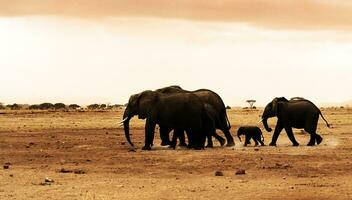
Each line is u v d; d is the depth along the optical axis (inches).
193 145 1311.5
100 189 729.0
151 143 1300.4
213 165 978.7
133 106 1337.4
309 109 1403.8
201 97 1349.7
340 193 698.8
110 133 1911.9
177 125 1294.3
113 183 779.4
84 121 2706.7
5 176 848.9
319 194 691.4
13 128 2139.5
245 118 3125.0
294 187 743.1
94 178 831.1
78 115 3284.9
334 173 879.1
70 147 1366.9
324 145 1406.3
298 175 858.8
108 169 935.0
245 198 665.6
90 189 728.3
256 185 759.7
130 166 976.3
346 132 1950.1
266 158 1077.1
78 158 1108.5
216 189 727.1
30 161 1063.6
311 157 1095.0
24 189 728.3
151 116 1296.8
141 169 935.0
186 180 808.3
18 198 664.4
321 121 2812.5
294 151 1221.1
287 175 858.8
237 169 929.5
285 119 1406.3
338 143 1475.1
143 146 1396.4
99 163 1024.9
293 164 989.2
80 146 1393.9
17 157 1133.1
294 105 1408.7
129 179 819.4
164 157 1109.7
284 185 759.7
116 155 1155.9
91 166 979.3
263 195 684.7
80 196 677.9
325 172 890.7
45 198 665.0
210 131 1325.0
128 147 1359.5
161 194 691.4
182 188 735.7
